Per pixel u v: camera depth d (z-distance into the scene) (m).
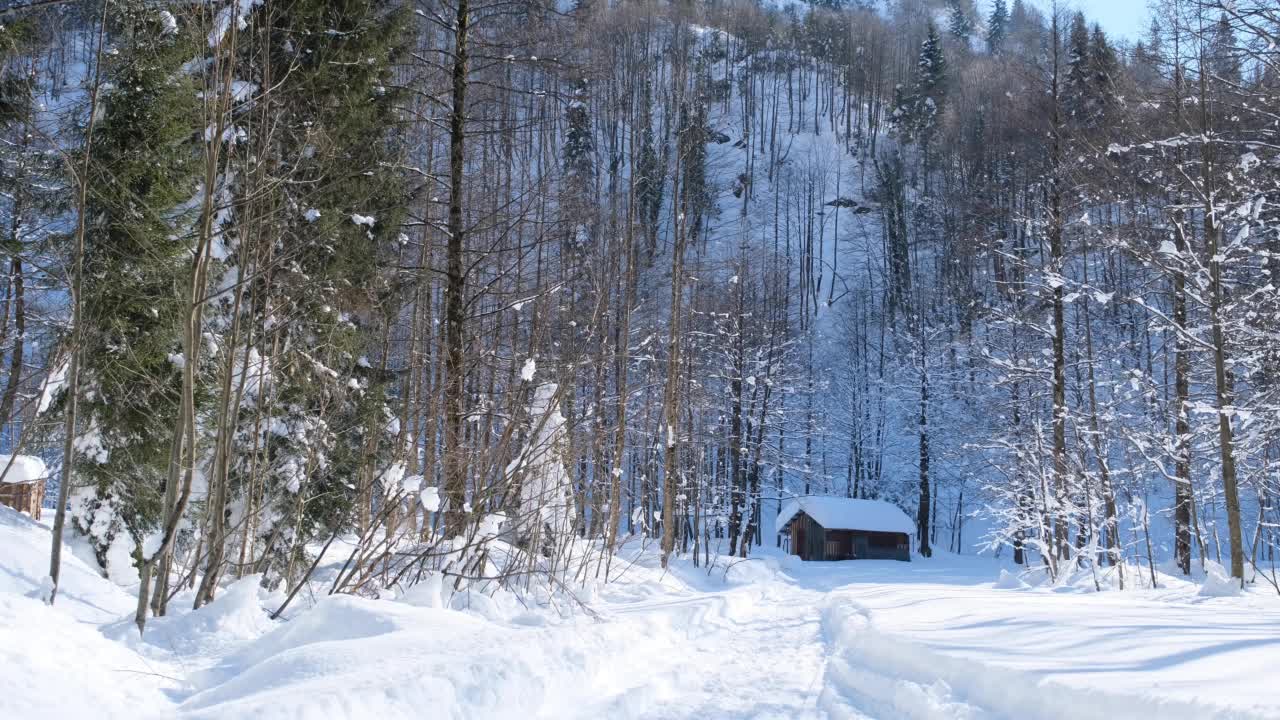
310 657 6.66
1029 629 8.79
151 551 8.30
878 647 9.12
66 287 10.73
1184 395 20.69
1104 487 21.20
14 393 12.73
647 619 11.70
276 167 10.33
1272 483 19.48
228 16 9.12
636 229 23.25
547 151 19.50
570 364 14.02
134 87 10.55
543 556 14.26
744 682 8.56
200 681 6.70
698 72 29.55
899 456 49.00
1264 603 12.88
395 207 13.47
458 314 13.80
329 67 11.20
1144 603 12.66
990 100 57.50
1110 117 20.48
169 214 11.06
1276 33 14.40
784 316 44.06
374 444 12.73
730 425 37.16
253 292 9.86
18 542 10.23
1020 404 30.27
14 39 9.95
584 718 6.73
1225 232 18.27
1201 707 4.88
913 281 58.34
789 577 27.62
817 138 89.94
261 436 11.71
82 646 6.15
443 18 14.51
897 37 104.19
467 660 6.82
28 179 11.27
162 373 11.63
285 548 12.20
